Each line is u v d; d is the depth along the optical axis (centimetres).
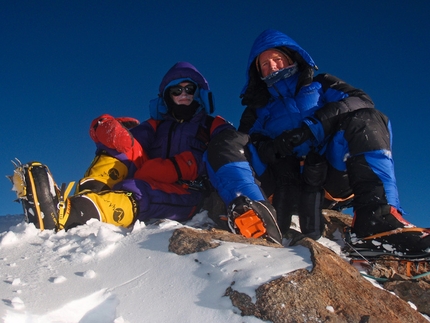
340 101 293
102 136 326
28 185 256
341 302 188
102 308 190
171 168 333
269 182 328
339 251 286
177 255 221
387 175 269
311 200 304
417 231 254
